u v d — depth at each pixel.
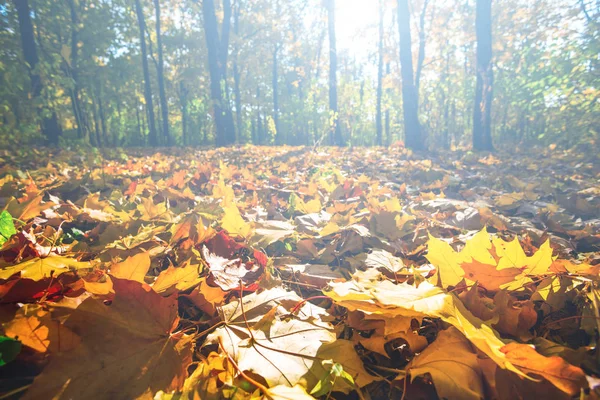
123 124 43.25
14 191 2.70
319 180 4.09
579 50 9.61
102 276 1.21
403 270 1.47
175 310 0.92
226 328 1.01
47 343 0.78
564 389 0.67
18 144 6.96
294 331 0.99
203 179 4.05
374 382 0.91
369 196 3.23
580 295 1.20
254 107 39.78
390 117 44.66
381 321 1.01
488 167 7.19
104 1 22.52
